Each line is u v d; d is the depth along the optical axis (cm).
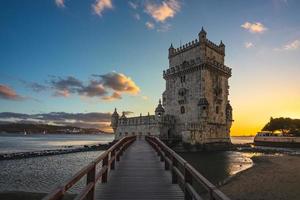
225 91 7481
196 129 6444
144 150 2766
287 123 11094
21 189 2789
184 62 7406
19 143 13150
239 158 5481
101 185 1190
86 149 7862
